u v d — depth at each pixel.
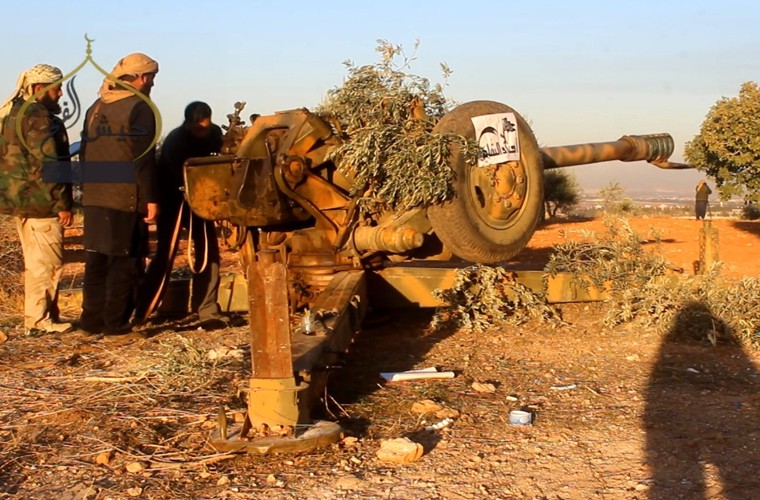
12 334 8.46
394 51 8.09
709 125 20.56
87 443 5.25
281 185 7.33
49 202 8.30
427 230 7.80
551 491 4.46
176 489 4.54
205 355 6.92
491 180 7.89
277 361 5.01
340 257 7.86
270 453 4.91
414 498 4.39
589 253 9.20
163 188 8.49
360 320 6.95
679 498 4.34
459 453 5.03
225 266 15.18
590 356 7.45
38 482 4.68
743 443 5.16
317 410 5.73
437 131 7.55
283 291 4.98
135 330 8.27
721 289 8.26
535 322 8.71
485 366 7.13
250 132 7.60
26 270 8.49
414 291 8.23
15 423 5.64
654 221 26.16
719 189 20.89
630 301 8.64
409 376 6.70
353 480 4.58
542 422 5.62
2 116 8.20
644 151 10.02
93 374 6.82
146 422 5.59
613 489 4.48
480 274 8.48
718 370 6.99
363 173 7.43
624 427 5.50
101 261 8.16
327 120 7.73
